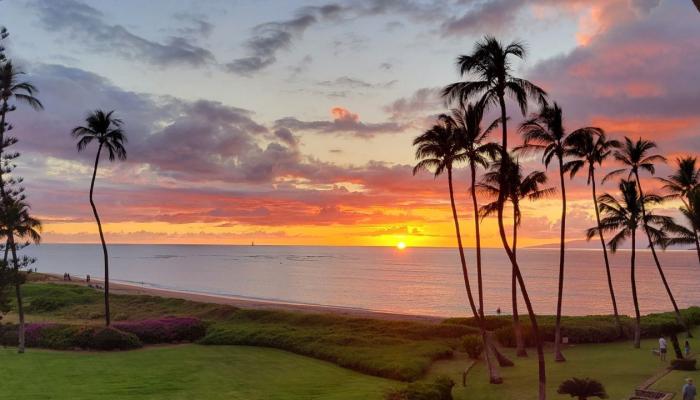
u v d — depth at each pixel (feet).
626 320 199.00
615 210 171.73
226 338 178.29
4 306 152.05
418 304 386.93
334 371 136.15
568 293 458.50
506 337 174.81
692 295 435.94
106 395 101.50
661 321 196.34
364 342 164.04
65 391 103.65
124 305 263.90
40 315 245.45
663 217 171.22
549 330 177.17
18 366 127.54
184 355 153.48
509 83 98.27
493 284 552.82
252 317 216.95
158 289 446.60
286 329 186.91
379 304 386.73
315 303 388.57
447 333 183.73
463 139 124.16
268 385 116.67
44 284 330.54
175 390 108.37
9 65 147.95
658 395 102.12
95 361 138.82
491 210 144.15
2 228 148.05
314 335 173.58
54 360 137.90
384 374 130.41
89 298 279.90
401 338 175.32
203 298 356.79
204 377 122.72
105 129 176.96
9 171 150.10
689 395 87.51
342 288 511.40
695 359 134.92
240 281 593.83
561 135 141.69
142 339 176.86
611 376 124.57
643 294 446.60
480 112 102.99
